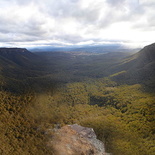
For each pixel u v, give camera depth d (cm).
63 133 3002
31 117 3956
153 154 2164
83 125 3506
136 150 2345
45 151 2267
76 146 2497
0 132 2698
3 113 3697
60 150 2334
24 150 2236
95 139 2812
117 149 2453
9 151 2108
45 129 3197
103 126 3412
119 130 3158
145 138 2694
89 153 2311
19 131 2959
